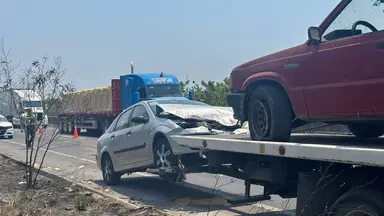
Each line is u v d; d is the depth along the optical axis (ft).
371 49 18.01
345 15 19.98
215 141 24.12
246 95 24.54
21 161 49.49
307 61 20.86
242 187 35.76
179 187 36.58
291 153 18.89
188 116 32.35
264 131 23.07
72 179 39.11
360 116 18.67
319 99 20.31
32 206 28.60
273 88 22.84
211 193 33.81
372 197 16.21
